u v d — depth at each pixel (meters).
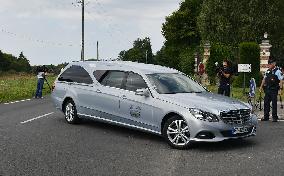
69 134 10.12
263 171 6.72
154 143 9.09
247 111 8.70
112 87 10.35
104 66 11.02
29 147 8.57
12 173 6.58
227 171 6.73
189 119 8.35
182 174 6.54
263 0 51.12
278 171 6.72
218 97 9.12
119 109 9.99
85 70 11.53
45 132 10.40
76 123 11.74
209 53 38.69
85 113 11.21
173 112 8.66
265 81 12.91
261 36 51.12
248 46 32.19
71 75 11.98
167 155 7.93
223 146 8.81
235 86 32.91
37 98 22.72
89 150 8.33
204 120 8.24
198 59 35.81
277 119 13.05
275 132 10.64
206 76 37.09
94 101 10.81
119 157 7.73
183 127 8.54
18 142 9.09
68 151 8.22
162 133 8.96
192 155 7.94
